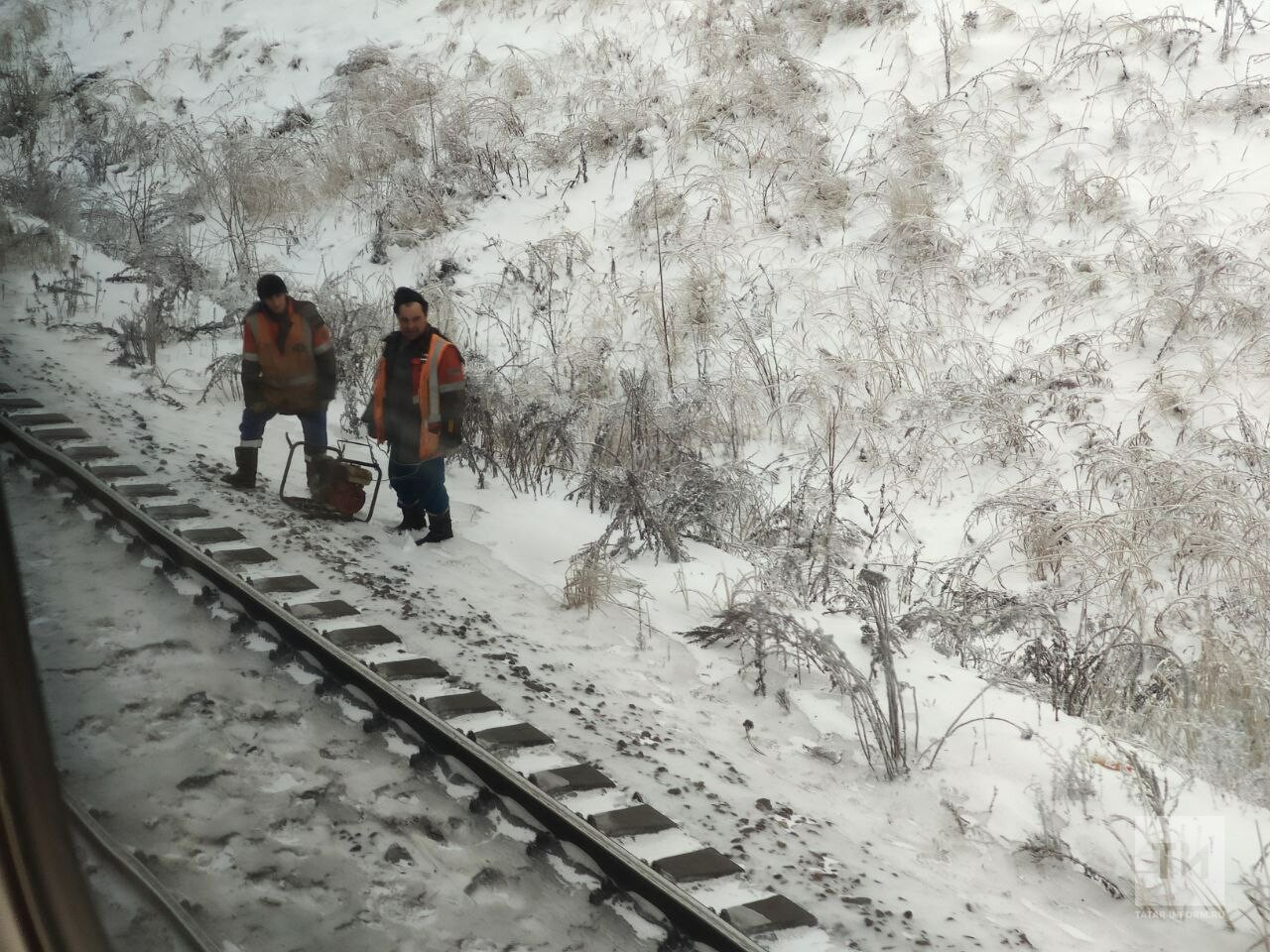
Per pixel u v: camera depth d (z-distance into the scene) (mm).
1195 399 8539
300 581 5898
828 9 14281
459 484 8820
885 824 4785
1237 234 9828
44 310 11023
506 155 13453
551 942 3529
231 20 19281
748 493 8062
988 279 10297
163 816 3842
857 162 11945
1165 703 5539
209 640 5086
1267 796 4852
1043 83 12219
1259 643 6129
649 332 10430
